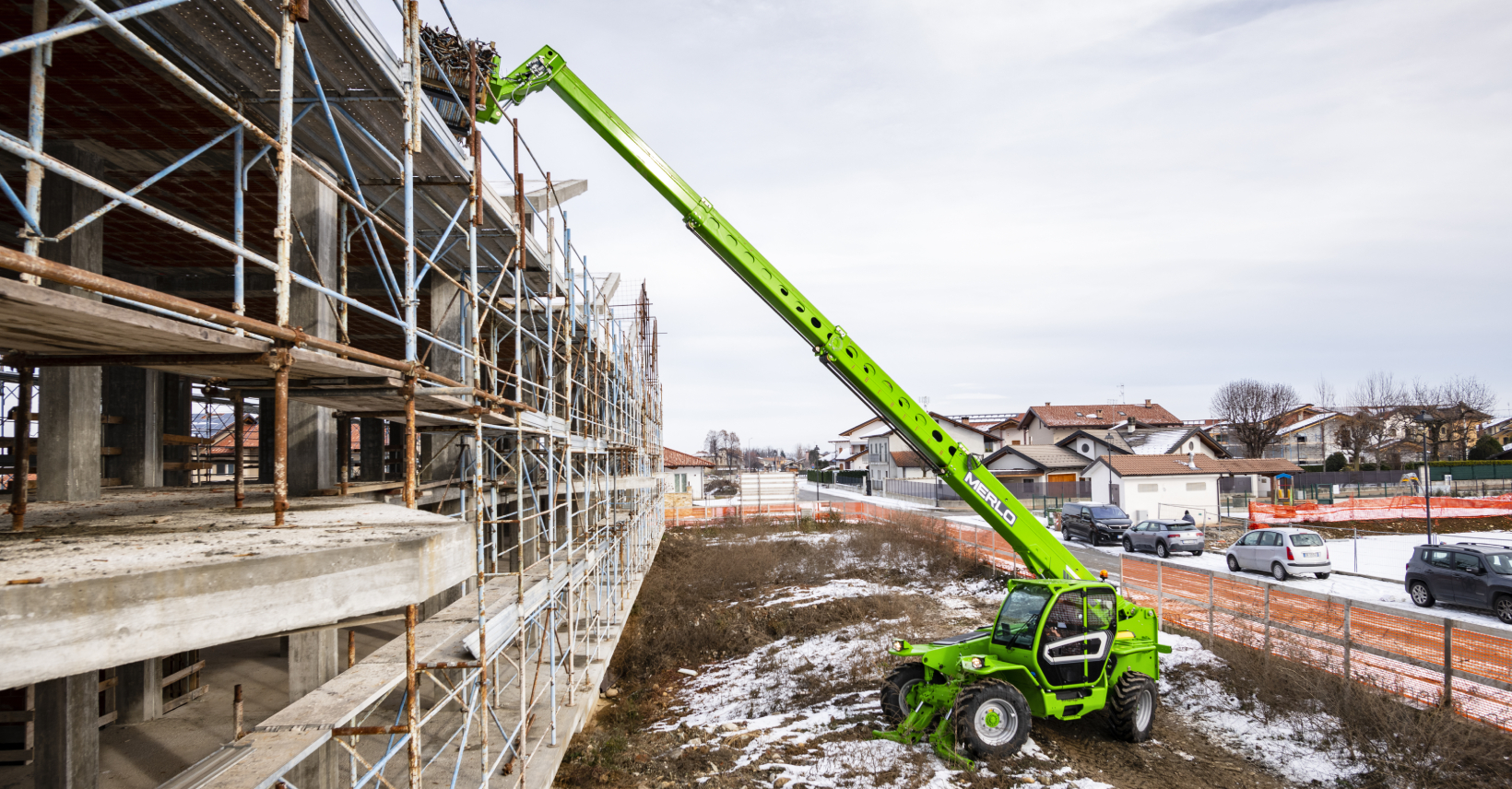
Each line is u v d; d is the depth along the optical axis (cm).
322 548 268
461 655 556
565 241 1026
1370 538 2784
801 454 16288
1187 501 3822
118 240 959
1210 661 1237
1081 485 4550
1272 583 1276
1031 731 1017
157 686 955
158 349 316
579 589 1189
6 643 187
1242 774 881
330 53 532
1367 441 5922
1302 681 1035
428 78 855
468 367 873
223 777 319
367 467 1353
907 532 2811
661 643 1620
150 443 881
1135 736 975
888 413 1102
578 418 1172
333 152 684
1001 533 1127
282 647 1337
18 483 328
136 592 214
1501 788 787
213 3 470
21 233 254
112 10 462
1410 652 1050
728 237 1041
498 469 1159
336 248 714
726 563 2503
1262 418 6053
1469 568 1515
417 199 796
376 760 802
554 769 744
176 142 664
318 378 459
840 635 1598
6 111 599
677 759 997
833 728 1078
